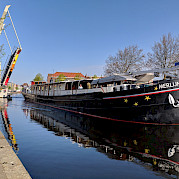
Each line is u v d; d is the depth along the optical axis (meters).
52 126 12.68
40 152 6.81
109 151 7.02
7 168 4.13
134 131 10.96
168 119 12.09
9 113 19.55
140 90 13.09
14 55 25.94
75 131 11.05
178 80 11.66
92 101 17.70
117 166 5.53
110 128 12.07
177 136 9.59
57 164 5.62
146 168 5.38
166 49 28.33
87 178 4.68
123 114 14.26
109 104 15.52
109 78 16.14
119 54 36.53
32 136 9.49
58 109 24.70
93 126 12.84
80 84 21.50
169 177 4.80
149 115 12.75
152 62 30.28
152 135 9.88
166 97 12.01
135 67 34.97
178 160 6.07
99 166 5.50
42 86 31.19
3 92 52.59
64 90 23.73
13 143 8.07
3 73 27.81
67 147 7.52
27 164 5.60
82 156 6.42
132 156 6.46
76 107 20.58
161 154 6.66
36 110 23.17
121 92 14.37
